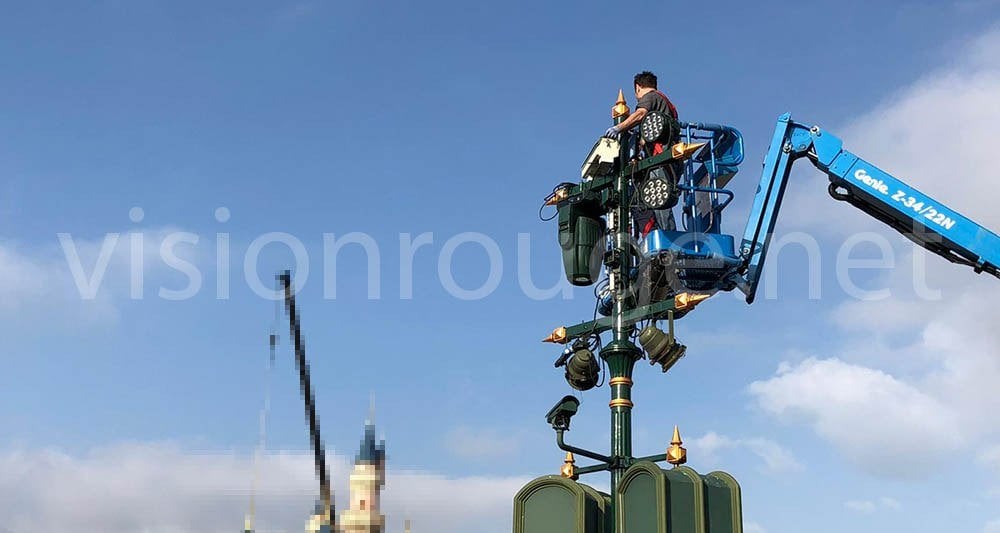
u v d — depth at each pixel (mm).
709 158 12875
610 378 8617
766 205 14508
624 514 7102
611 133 9516
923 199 14062
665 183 9430
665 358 8664
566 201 9633
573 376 9133
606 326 9031
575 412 8469
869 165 14445
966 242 13828
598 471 8391
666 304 8711
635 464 7105
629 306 9227
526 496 7695
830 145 14594
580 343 9188
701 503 6980
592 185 9500
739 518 7113
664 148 9992
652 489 6980
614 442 8430
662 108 10930
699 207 12734
